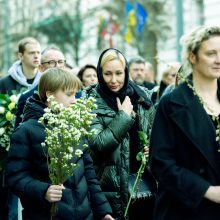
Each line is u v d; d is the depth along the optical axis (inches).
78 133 152.2
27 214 166.2
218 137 140.9
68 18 1563.7
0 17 1643.7
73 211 164.1
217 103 148.2
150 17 1438.2
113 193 196.1
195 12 994.7
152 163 145.1
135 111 207.0
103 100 204.5
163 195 145.9
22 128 169.0
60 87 169.6
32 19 1568.7
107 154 196.7
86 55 1544.0
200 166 141.5
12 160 167.5
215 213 141.4
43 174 166.2
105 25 1352.1
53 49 257.8
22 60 284.8
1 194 243.0
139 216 205.5
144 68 370.6
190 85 145.9
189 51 148.5
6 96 238.5
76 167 157.4
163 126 145.9
